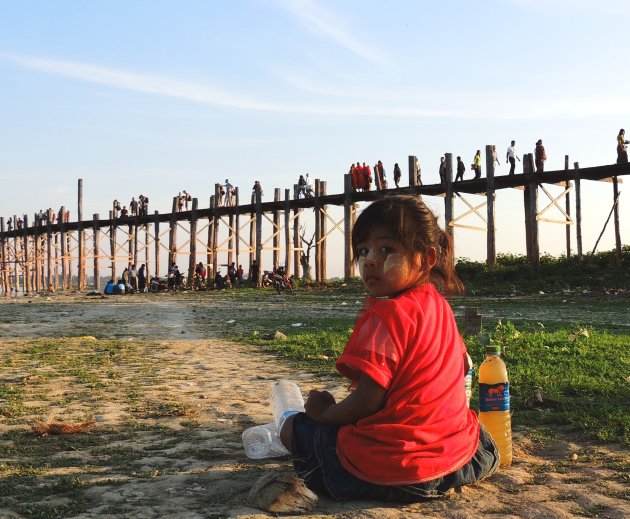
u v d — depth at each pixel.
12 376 8.88
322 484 3.55
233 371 9.20
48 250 61.25
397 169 35.06
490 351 4.33
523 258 32.47
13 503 3.55
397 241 3.44
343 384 7.91
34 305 30.86
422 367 3.38
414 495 3.42
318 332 14.04
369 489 3.44
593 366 8.41
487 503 3.43
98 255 56.66
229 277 43.44
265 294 35.28
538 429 5.36
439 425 3.45
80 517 3.30
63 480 3.89
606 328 13.99
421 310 3.40
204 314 22.06
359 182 36.75
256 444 4.61
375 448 3.39
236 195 45.84
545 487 3.74
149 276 52.81
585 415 5.64
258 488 3.45
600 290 25.09
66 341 13.55
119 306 28.83
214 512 3.35
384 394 3.39
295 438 3.69
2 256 70.19
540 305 21.56
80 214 57.06
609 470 4.11
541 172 29.31
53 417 6.09
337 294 32.06
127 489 3.78
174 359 10.69
